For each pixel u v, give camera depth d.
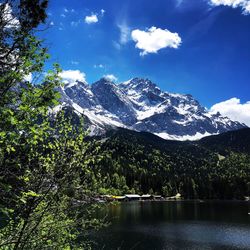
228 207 146.12
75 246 14.59
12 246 10.59
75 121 11.44
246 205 157.25
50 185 10.30
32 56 8.09
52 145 10.73
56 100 8.19
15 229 10.59
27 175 9.33
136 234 71.12
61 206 11.47
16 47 7.96
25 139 8.14
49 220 11.54
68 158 10.91
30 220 10.06
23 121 7.55
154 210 132.00
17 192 8.66
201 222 93.88
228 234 74.00
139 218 101.81
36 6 8.21
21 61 7.95
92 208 12.72
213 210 131.50
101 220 14.36
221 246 61.69
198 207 147.50
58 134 10.93
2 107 7.14
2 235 10.64
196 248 60.00
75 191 11.67
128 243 59.34
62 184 10.52
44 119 9.23
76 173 10.97
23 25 8.22
